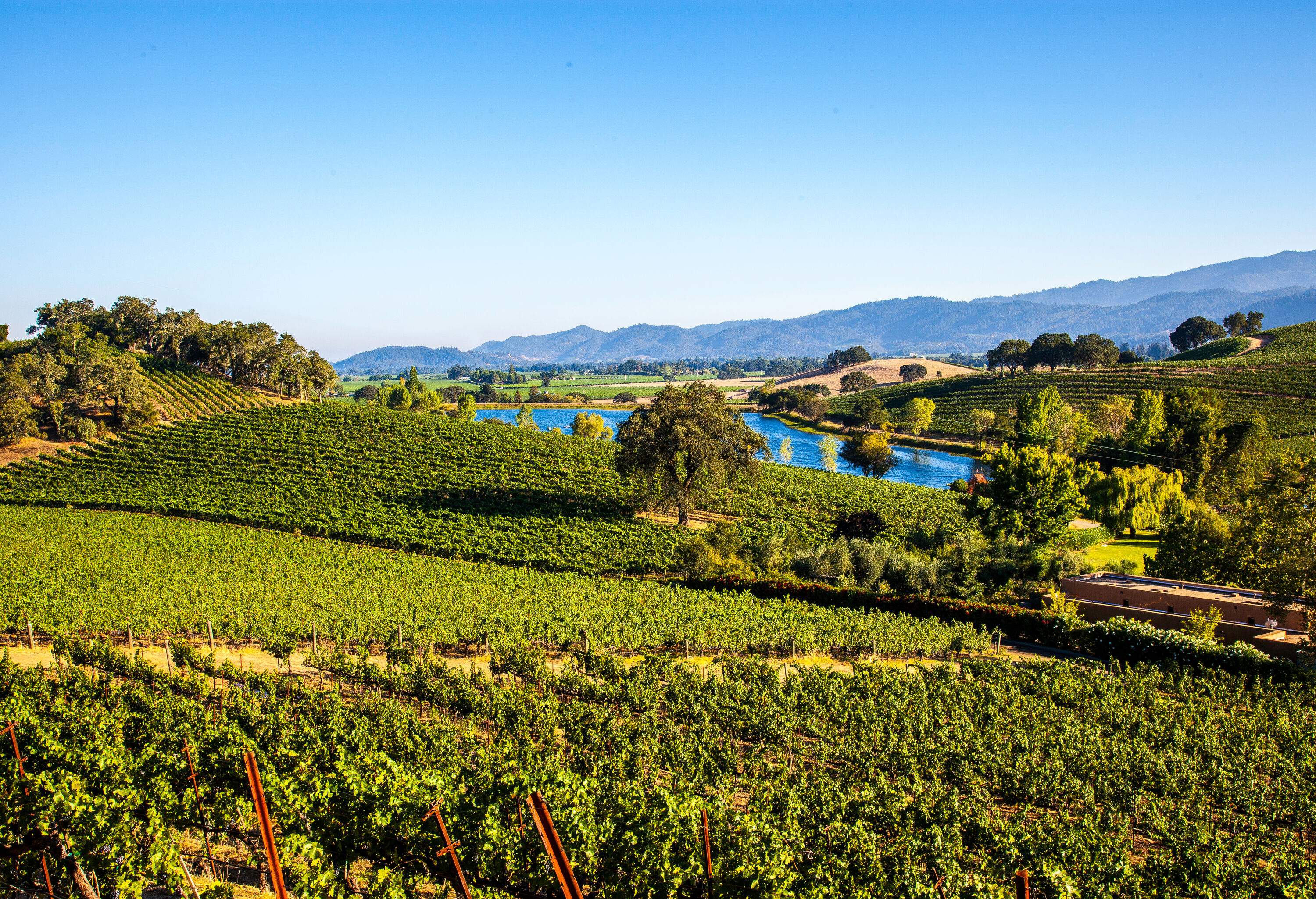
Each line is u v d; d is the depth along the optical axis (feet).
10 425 291.79
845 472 394.73
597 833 58.80
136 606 133.18
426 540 217.77
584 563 202.90
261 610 135.44
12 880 58.23
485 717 95.66
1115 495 243.40
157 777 63.31
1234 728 96.68
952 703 102.06
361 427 355.77
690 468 236.22
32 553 181.98
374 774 66.33
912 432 490.90
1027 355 650.02
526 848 57.77
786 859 57.72
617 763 77.77
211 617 130.21
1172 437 314.96
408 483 279.08
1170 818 74.43
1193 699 110.32
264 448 317.63
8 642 123.95
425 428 360.89
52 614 126.21
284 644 114.32
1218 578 174.60
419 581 173.99
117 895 56.90
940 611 155.74
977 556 190.70
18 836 58.29
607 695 104.53
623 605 155.94
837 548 191.42
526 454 323.78
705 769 79.97
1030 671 118.83
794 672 125.08
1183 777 81.61
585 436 391.45
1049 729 94.68
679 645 138.41
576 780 66.28
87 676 105.81
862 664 117.60
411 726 84.84
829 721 98.89
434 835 59.26
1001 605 153.17
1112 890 59.21
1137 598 154.51
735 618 147.02
